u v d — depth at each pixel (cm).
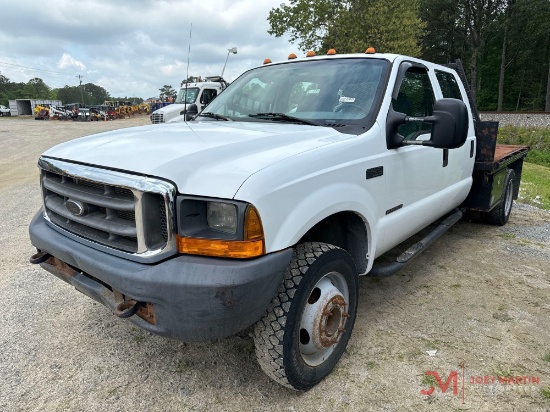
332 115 314
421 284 403
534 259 473
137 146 244
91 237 237
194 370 277
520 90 6259
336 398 251
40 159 279
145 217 207
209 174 209
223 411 242
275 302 228
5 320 336
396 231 328
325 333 253
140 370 277
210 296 197
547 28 5459
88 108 4331
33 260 275
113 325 329
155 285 201
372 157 286
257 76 390
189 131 284
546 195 895
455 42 5878
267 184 209
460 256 480
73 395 253
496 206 578
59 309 354
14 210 698
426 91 378
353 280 274
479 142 489
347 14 2378
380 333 317
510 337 313
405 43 2312
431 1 5488
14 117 5381
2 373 272
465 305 362
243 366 281
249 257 204
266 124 313
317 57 378
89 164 236
